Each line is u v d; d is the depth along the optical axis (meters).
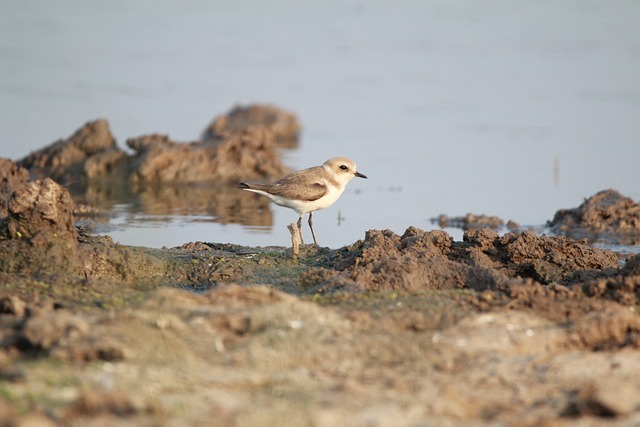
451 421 7.56
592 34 36.00
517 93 29.61
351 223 18.33
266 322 9.30
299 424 7.20
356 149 24.48
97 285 11.13
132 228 17.44
